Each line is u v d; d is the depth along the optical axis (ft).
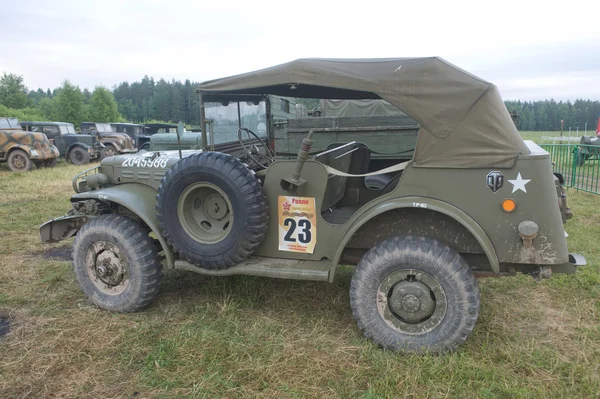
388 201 9.71
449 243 9.96
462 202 9.29
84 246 12.05
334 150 12.48
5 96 168.45
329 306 12.14
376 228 10.42
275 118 17.39
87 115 156.76
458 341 9.31
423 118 9.35
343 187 14.03
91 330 10.82
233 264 10.83
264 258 11.12
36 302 12.63
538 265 9.43
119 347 10.05
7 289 13.55
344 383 8.66
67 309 12.11
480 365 9.05
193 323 11.12
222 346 9.93
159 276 11.91
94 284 12.20
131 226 11.76
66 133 62.95
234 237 10.52
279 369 9.09
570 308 11.90
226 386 8.55
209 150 11.96
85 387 8.68
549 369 9.02
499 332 10.51
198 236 11.08
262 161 14.47
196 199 11.25
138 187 12.60
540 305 12.12
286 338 10.32
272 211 10.84
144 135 73.72
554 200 9.00
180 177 10.75
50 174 43.29
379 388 8.46
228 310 11.69
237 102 13.64
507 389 8.25
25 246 18.25
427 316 9.48
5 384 8.72
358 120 23.59
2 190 32.86
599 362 9.26
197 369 9.14
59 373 9.14
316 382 8.68
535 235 8.84
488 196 9.12
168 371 9.11
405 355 9.50
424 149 9.43
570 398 8.13
